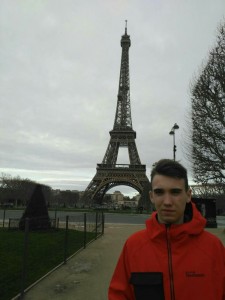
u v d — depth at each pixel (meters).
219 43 37.53
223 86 35.50
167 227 4.20
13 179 164.25
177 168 4.37
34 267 15.57
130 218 64.94
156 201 4.35
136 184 103.81
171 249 4.05
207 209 43.38
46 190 154.62
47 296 11.70
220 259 4.14
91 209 103.31
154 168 4.55
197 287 3.88
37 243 22.30
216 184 41.59
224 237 30.81
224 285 4.07
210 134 36.09
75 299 11.43
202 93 36.78
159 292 3.94
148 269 4.04
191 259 3.99
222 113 35.53
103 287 13.02
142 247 4.21
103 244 25.03
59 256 18.81
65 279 14.10
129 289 4.29
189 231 4.04
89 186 105.50
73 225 34.12
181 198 4.28
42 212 31.70
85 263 17.53
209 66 36.94
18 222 32.97
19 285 12.48
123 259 4.40
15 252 18.64
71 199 182.38
